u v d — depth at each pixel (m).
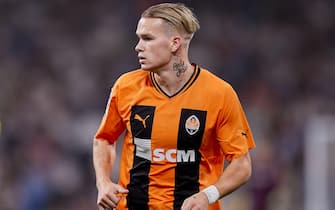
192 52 62.12
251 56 63.69
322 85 61.44
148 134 16.55
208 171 16.75
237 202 42.75
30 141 49.91
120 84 17.00
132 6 65.88
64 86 57.97
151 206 16.55
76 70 60.16
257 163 39.91
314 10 68.50
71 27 65.88
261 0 68.31
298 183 45.56
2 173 42.59
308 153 44.50
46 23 65.62
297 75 62.44
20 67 60.81
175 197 16.50
